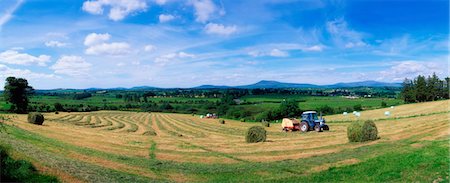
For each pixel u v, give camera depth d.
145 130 54.53
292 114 91.44
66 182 16.59
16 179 15.45
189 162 25.16
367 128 31.66
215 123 71.88
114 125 62.97
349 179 18.73
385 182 17.53
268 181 19.16
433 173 17.73
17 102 87.81
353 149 27.84
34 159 19.06
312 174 20.34
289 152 28.80
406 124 45.81
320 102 129.25
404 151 23.09
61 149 26.70
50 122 56.56
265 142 36.31
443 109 64.62
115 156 26.52
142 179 19.39
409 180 17.31
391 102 122.56
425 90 114.62
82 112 109.12
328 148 29.75
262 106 125.62
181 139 41.09
